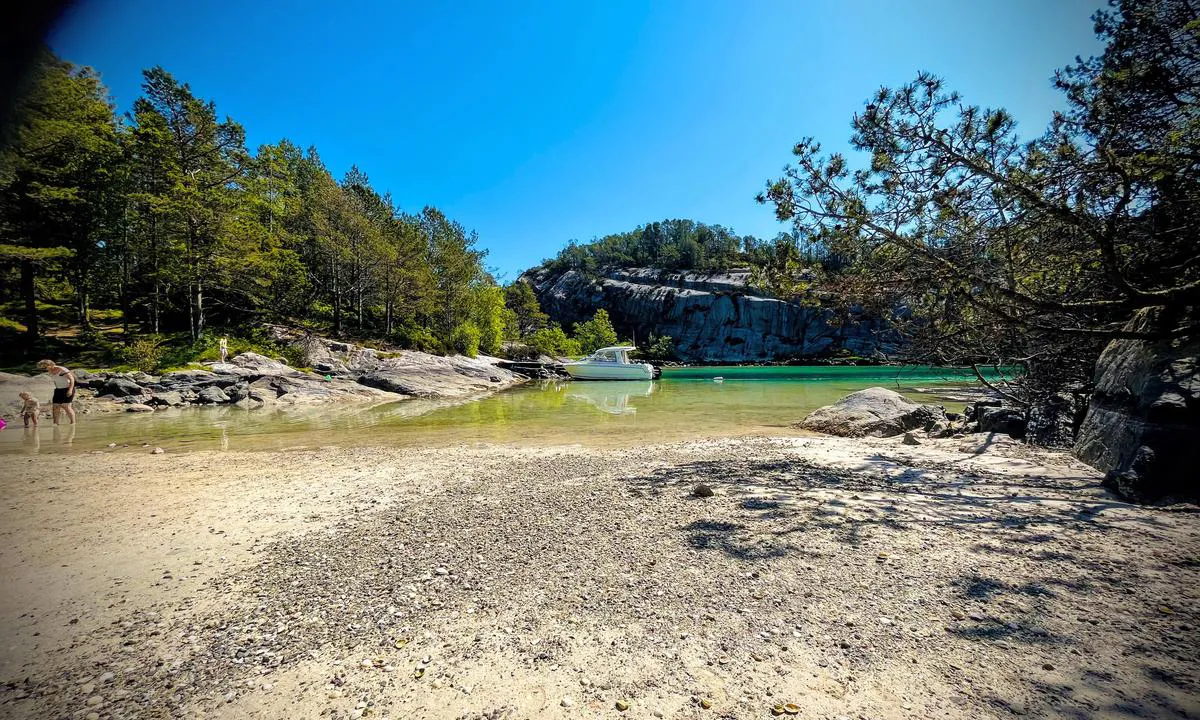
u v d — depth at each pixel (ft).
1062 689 8.10
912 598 11.39
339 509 19.38
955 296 21.61
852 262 23.99
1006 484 20.98
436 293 131.54
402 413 57.26
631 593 11.97
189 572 13.62
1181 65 18.38
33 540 16.19
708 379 130.93
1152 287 20.61
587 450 33.17
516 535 16.03
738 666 9.07
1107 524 15.51
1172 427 17.33
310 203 120.16
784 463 26.78
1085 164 17.75
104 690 8.63
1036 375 31.55
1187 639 9.35
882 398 43.29
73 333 86.28
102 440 37.60
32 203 71.82
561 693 8.45
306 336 97.66
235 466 27.96
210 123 86.17
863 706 7.89
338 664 9.39
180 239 86.12
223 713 8.07
